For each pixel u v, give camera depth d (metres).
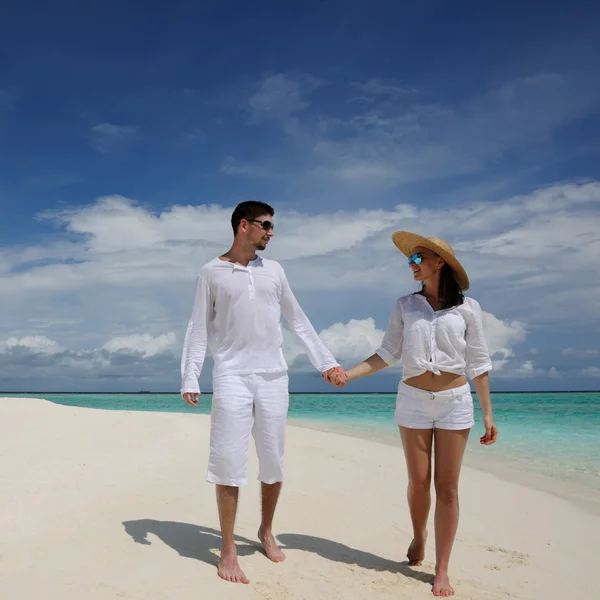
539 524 5.04
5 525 3.99
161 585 3.16
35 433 8.19
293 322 3.99
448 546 3.42
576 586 3.60
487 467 8.25
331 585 3.34
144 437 8.36
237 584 3.26
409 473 3.65
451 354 3.54
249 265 3.78
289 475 6.53
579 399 58.09
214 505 4.85
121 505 4.66
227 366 3.66
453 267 3.61
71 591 3.02
